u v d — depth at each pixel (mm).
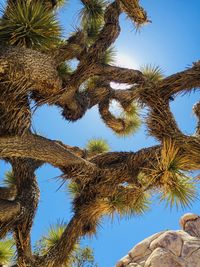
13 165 4336
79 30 4402
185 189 3852
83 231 4672
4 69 2842
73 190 4840
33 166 4449
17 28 2932
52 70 3217
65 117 4789
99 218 4770
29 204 4160
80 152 5492
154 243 9914
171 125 3941
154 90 4062
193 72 4062
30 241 4242
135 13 4480
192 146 3799
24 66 2896
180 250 9445
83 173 4328
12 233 4199
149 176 4035
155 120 3992
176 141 3852
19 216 3982
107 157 4754
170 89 4062
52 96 3447
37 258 4348
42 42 3033
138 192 4312
